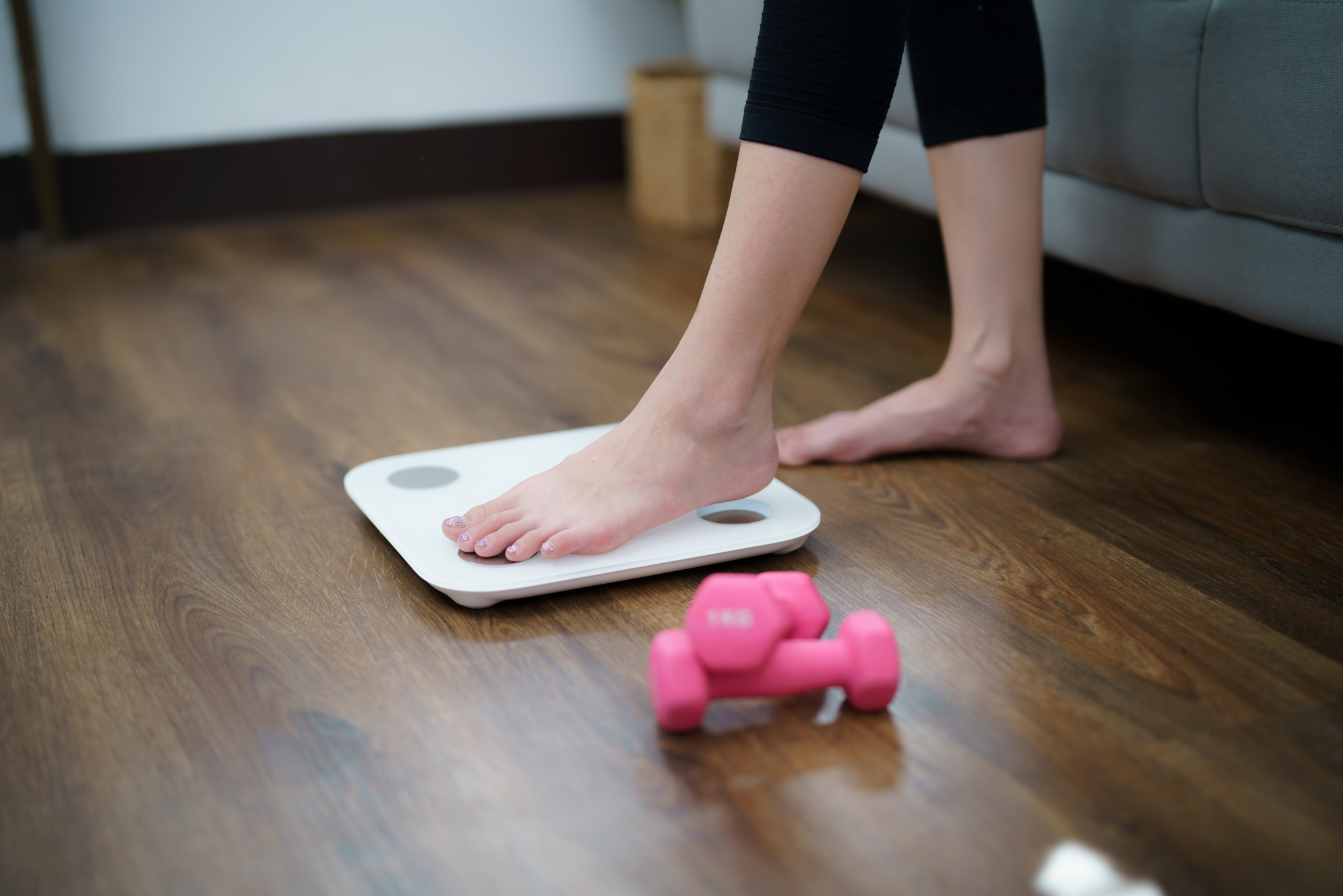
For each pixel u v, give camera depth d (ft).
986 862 1.80
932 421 3.43
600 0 7.84
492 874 1.79
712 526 2.84
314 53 7.16
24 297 5.60
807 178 2.53
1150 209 3.68
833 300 5.35
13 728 2.18
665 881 1.77
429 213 7.53
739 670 2.08
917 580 2.76
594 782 2.01
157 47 6.76
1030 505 3.18
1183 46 3.30
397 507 2.95
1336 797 1.94
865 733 2.14
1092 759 2.05
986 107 3.15
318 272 6.06
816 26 2.45
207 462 3.59
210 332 5.03
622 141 8.18
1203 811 1.91
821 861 1.81
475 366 4.52
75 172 6.73
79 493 3.34
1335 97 2.87
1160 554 2.87
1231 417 3.85
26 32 6.22
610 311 5.25
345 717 2.21
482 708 2.24
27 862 1.83
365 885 1.77
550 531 2.61
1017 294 3.34
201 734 2.16
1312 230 3.10
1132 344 4.63
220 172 7.11
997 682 2.30
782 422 3.88
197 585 2.77
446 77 7.55
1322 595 2.65
